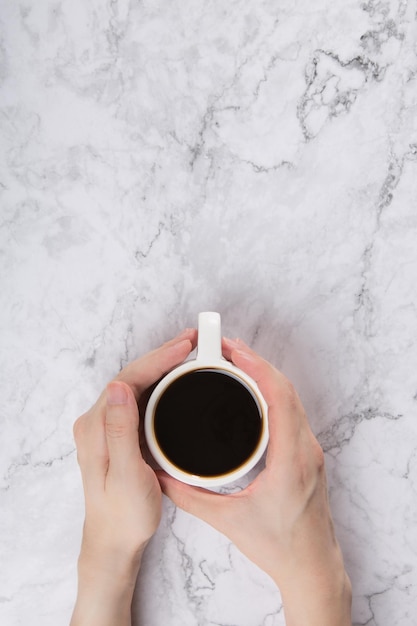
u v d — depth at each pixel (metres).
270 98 0.64
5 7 0.64
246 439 0.60
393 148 0.64
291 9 0.63
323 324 0.66
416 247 0.65
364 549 0.68
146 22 0.64
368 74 0.63
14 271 0.67
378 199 0.65
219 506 0.62
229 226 0.65
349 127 0.64
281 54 0.63
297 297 0.66
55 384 0.68
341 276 0.65
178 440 0.60
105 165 0.65
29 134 0.65
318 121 0.64
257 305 0.66
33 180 0.66
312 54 0.63
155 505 0.62
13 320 0.67
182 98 0.64
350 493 0.68
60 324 0.67
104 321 0.67
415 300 0.65
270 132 0.64
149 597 0.70
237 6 0.63
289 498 0.60
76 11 0.64
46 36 0.64
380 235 0.65
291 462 0.60
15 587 0.70
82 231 0.66
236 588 0.70
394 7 0.63
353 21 0.63
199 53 0.64
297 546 0.62
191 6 0.63
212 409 0.60
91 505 0.64
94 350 0.67
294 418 0.60
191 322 0.67
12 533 0.69
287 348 0.67
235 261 0.66
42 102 0.65
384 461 0.67
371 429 0.67
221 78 0.64
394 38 0.63
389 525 0.68
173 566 0.70
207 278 0.66
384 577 0.68
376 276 0.65
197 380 0.60
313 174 0.64
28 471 0.69
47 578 0.70
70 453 0.68
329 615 0.63
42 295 0.67
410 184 0.64
